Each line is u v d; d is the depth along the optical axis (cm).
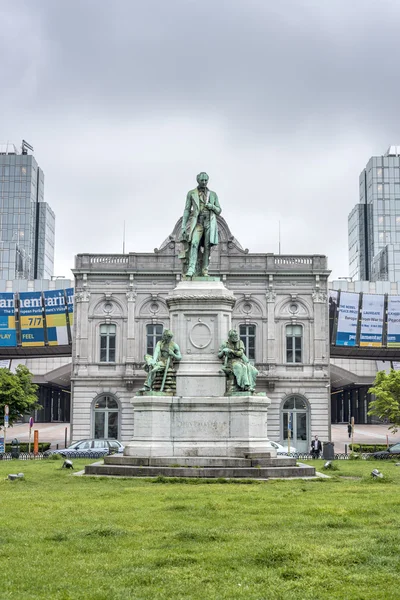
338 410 12100
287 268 6656
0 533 1476
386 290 10156
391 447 5100
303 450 6519
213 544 1384
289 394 6556
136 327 6606
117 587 1096
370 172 19550
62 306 7444
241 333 6625
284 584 1120
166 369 2922
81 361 6569
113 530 1475
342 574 1171
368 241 19725
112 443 4988
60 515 1695
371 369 10119
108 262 6669
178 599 1045
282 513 1733
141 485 2352
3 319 7500
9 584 1106
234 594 1069
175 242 6669
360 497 2036
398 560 1241
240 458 2722
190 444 2786
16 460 4475
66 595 1046
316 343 6606
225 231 6700
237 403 2806
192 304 3038
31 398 6275
